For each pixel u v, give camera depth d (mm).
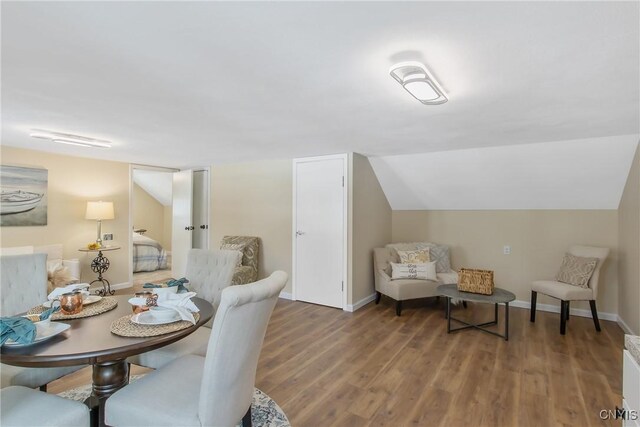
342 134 3182
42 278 2311
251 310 1431
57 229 4457
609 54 1566
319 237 4430
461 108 2375
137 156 4621
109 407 1481
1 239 3963
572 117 2570
